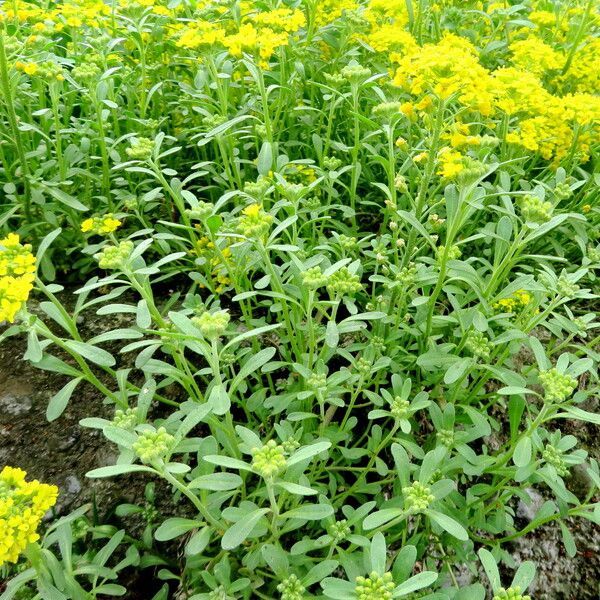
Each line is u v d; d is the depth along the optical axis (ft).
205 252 1.71
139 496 1.50
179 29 2.20
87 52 2.22
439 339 1.63
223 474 0.95
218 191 2.14
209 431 1.51
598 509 1.09
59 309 1.19
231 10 1.86
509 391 1.11
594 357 1.39
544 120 1.71
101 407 1.67
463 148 1.43
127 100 2.22
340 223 1.88
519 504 1.57
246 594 1.18
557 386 1.08
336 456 1.45
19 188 2.00
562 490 1.13
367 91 2.08
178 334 1.01
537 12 2.34
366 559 1.03
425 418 1.66
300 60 2.06
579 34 2.20
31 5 2.11
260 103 2.06
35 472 1.53
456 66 1.27
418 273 1.43
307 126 2.13
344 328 1.23
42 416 1.63
